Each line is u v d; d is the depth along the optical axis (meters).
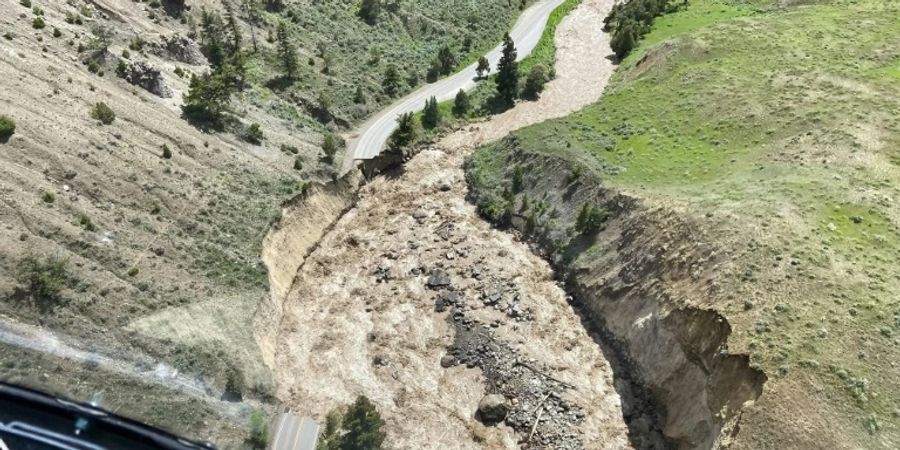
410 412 45.66
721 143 61.78
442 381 48.31
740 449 34.38
